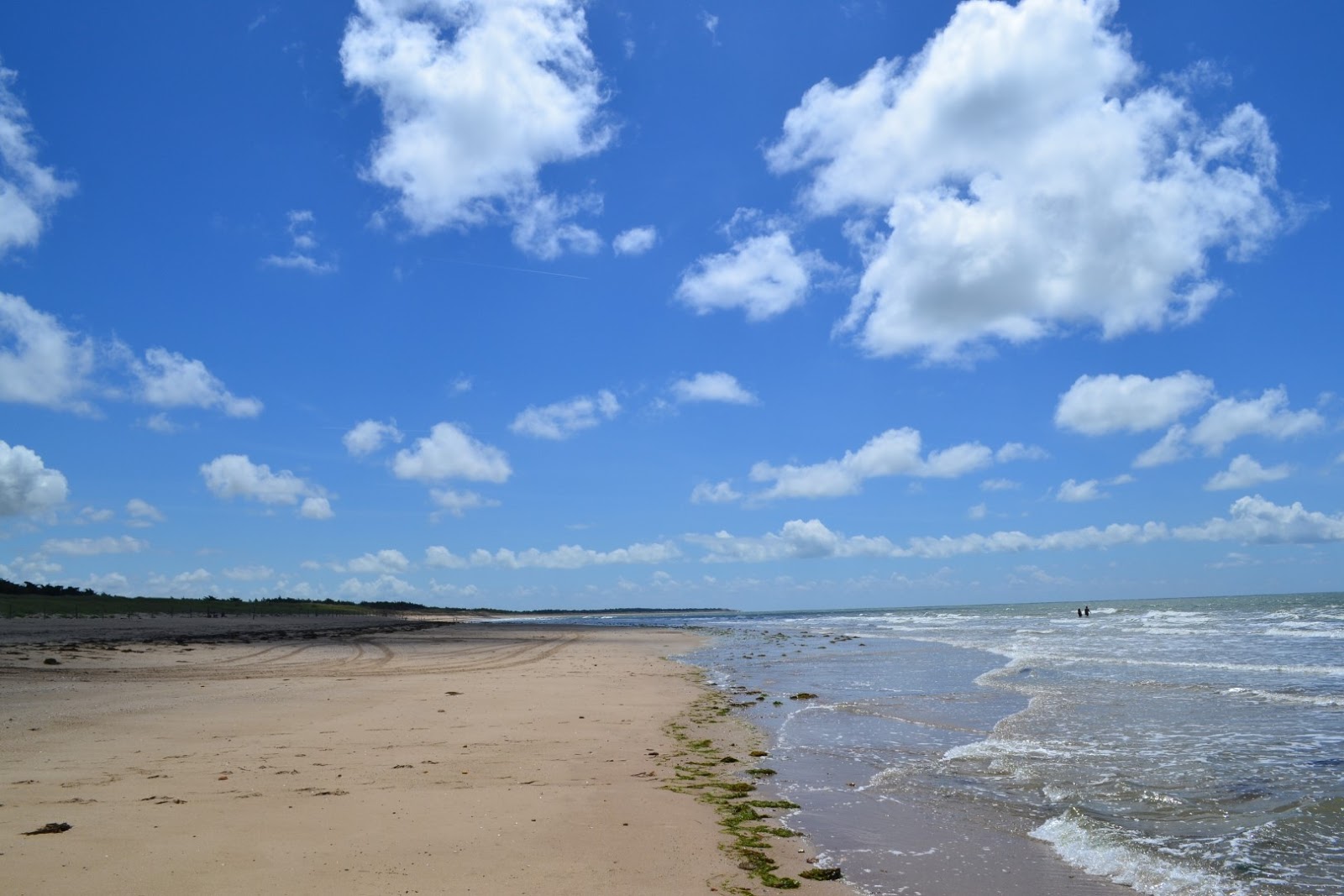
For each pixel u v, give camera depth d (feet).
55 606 244.42
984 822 28.73
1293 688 62.34
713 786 33.45
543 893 20.22
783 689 70.28
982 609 604.49
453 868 21.85
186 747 38.60
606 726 47.80
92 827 24.63
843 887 22.22
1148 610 280.10
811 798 32.04
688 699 63.00
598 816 27.81
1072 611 348.59
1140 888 22.43
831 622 320.91
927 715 53.36
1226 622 173.78
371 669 85.46
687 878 22.16
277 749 38.52
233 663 90.07
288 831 24.81
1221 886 22.57
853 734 46.73
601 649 131.54
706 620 460.14
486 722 48.29
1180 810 30.07
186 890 19.43
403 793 30.19
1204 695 59.26
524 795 30.35
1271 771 35.76
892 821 28.78
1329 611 217.97
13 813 26.18
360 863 21.95
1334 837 26.61
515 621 404.16
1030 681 71.15
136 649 107.04
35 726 43.93
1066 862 24.61
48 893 19.02
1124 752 40.24
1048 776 35.55
